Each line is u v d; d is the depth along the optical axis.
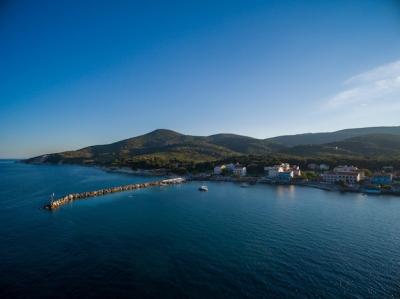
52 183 190.12
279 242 68.19
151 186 177.25
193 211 102.44
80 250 63.19
